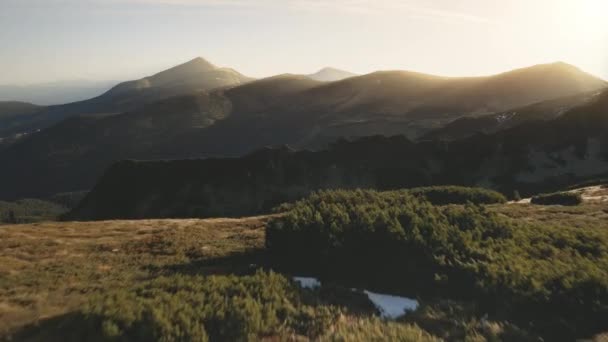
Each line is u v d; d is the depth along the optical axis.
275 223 16.16
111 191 120.81
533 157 95.12
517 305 9.73
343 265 13.24
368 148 114.56
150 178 119.31
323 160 114.31
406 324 9.18
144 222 34.31
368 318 9.55
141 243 22.80
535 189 84.62
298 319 9.22
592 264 11.72
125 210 111.06
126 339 7.68
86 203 122.19
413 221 15.18
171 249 20.28
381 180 104.44
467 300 10.58
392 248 13.00
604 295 9.62
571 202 33.28
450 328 8.98
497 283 10.59
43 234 26.55
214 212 103.00
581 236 15.48
